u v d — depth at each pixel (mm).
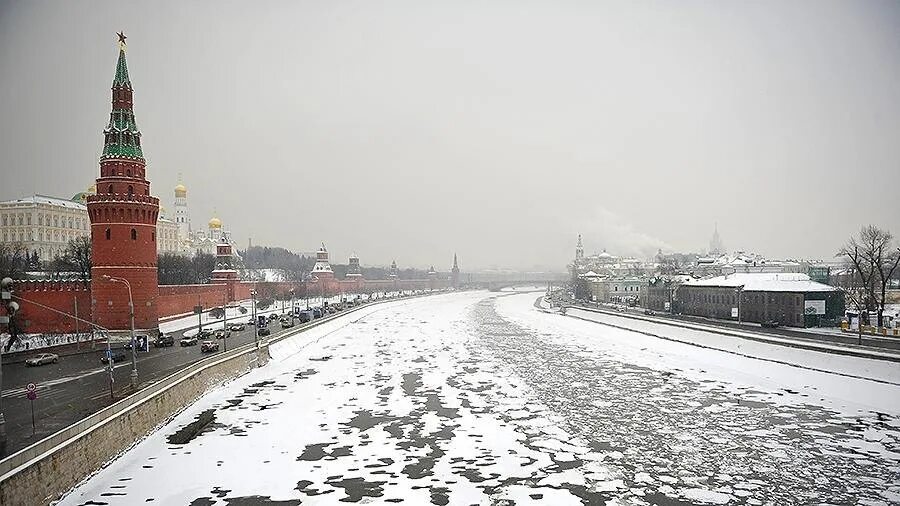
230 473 45500
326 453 50344
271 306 183250
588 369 90500
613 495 41938
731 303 128750
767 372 83875
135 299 98062
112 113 100250
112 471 45281
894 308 129875
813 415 61969
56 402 50812
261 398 69938
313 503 40344
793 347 85938
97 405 49156
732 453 50438
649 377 83625
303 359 100062
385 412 63812
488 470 46656
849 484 43531
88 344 85875
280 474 45438
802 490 42594
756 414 62625
